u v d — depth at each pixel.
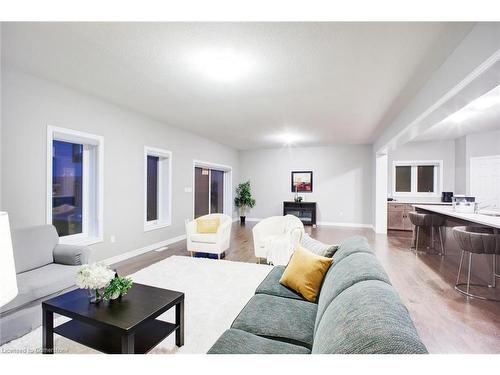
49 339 1.78
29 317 2.03
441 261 4.08
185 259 4.17
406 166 7.42
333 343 0.89
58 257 2.66
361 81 3.12
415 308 2.54
